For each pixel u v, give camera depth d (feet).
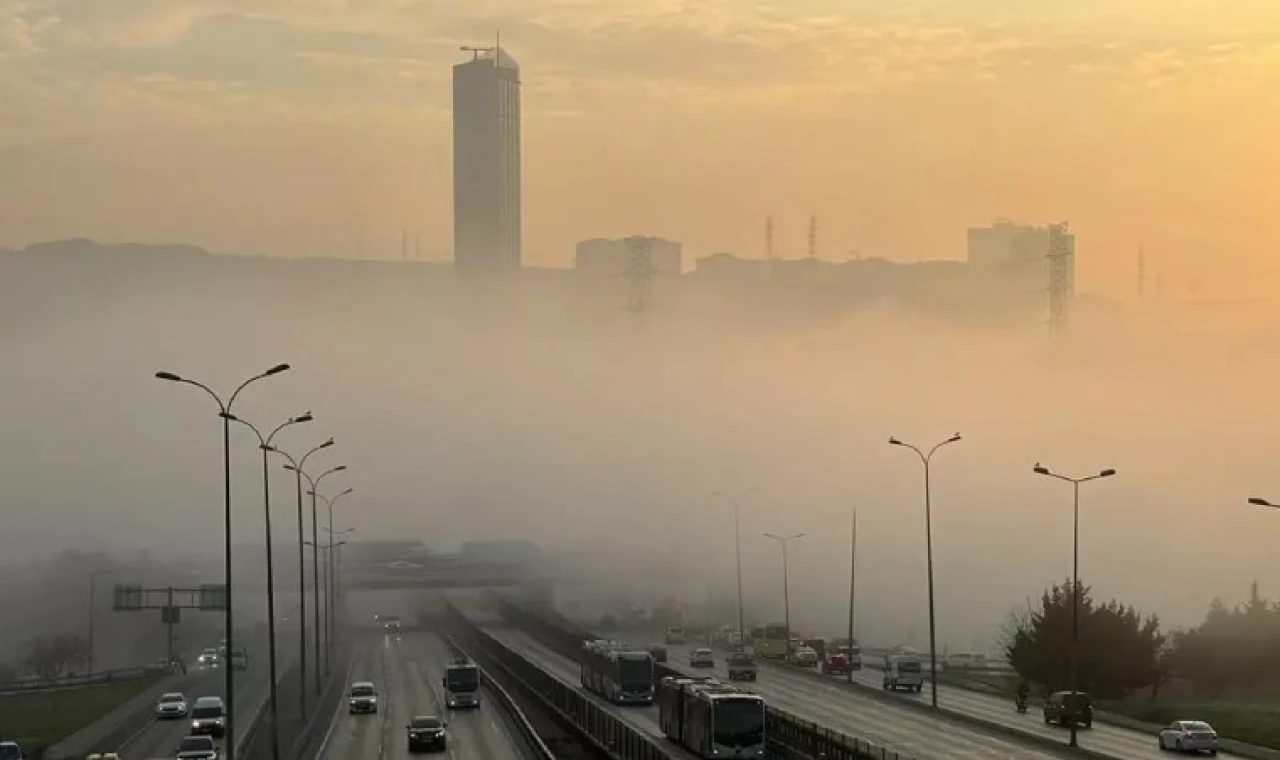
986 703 481.46
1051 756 327.67
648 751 288.10
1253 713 420.77
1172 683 576.61
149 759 376.89
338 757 360.69
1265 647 597.93
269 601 344.90
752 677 570.87
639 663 480.23
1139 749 352.08
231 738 293.64
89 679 654.53
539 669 494.59
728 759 327.67
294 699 498.69
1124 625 508.12
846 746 281.54
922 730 386.32
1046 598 521.24
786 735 331.77
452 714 465.47
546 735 396.16
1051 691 489.26
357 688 488.02
